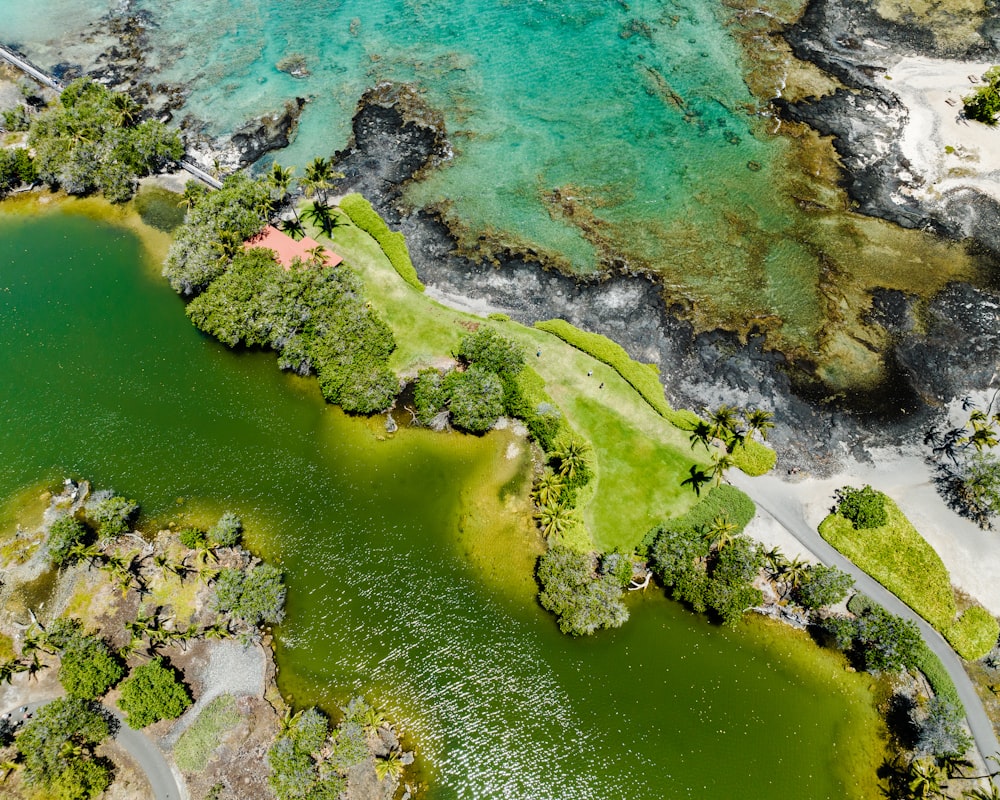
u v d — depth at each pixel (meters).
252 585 68.38
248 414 82.12
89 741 62.25
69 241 95.69
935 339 85.06
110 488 77.25
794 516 74.31
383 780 62.41
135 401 83.19
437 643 69.19
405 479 77.75
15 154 99.31
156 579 71.12
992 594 69.88
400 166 100.81
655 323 86.62
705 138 103.19
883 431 79.19
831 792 63.00
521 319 87.06
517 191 98.31
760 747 64.69
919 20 114.19
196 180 99.81
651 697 66.75
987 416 79.25
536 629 69.75
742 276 90.25
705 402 81.00
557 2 122.12
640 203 97.00
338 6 123.50
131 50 116.81
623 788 63.03
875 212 95.25
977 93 103.06
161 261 93.25
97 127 98.88
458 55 114.75
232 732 63.94
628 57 113.38
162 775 61.94
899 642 64.94
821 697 66.81
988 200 95.25
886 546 71.81
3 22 120.81
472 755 64.12
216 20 121.31
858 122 103.50
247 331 83.06
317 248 88.00
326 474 78.25
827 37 113.25
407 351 84.25
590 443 78.00
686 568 68.50
